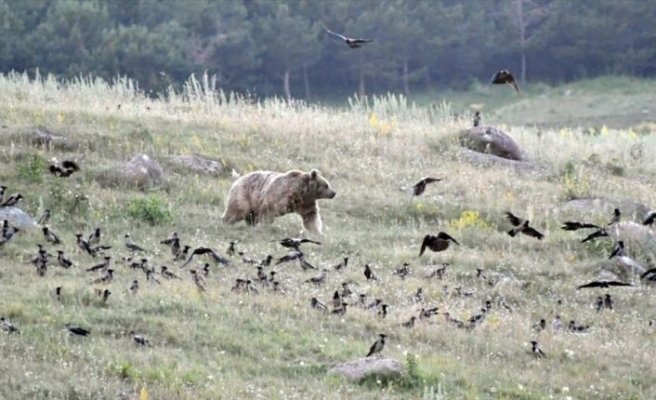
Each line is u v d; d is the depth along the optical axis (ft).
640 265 368.07
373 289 313.12
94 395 218.79
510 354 274.77
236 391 226.38
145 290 284.61
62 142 433.07
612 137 581.53
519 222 252.21
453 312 301.02
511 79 232.94
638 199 463.42
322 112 574.56
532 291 335.88
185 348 250.78
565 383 258.37
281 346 258.16
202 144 460.96
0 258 308.60
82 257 317.01
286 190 369.71
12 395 214.48
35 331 246.88
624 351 286.46
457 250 368.68
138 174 405.18
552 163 508.94
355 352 257.75
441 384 242.78
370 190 433.48
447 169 472.03
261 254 338.95
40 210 362.12
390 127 526.16
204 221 374.02
